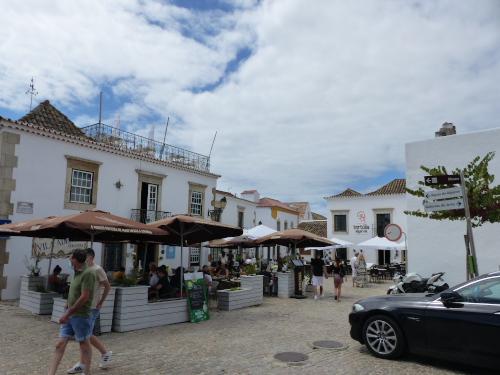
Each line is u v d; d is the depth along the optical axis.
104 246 15.38
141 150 17.89
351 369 5.56
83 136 16.42
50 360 5.79
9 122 12.52
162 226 10.07
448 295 5.46
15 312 9.95
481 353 5.13
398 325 5.96
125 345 6.79
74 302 4.84
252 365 5.72
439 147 12.64
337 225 31.73
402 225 28.84
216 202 22.72
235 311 10.87
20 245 12.66
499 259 11.29
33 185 13.16
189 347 6.73
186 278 9.34
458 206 7.42
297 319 9.70
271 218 33.34
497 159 11.53
